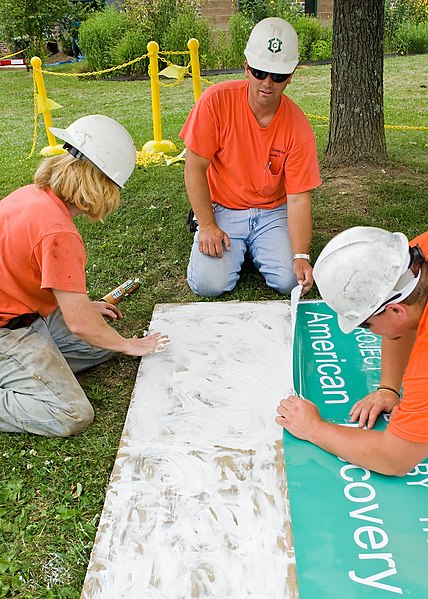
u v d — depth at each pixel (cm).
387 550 192
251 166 350
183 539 200
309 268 334
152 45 627
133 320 342
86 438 258
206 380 274
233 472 225
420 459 193
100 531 204
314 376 274
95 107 1009
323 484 217
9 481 238
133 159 260
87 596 184
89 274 392
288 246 355
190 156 349
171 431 246
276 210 369
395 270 173
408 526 200
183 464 229
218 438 241
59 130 251
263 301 339
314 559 191
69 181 244
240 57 1352
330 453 229
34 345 258
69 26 1608
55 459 248
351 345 296
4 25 1445
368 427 237
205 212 354
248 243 375
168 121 853
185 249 420
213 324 317
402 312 176
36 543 213
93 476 239
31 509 227
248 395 264
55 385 256
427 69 1187
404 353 238
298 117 342
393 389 245
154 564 193
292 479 220
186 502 214
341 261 179
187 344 300
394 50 1426
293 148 339
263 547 196
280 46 310
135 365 303
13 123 921
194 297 364
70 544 212
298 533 200
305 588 182
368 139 571
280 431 242
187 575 188
